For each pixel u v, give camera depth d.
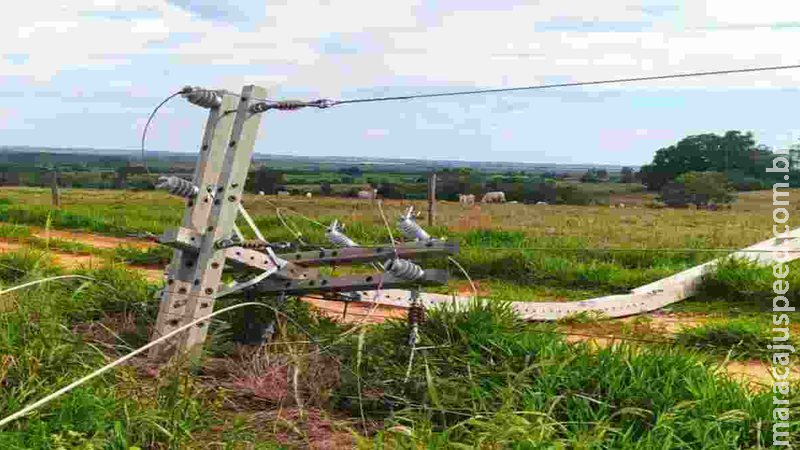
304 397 6.02
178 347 6.19
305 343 6.73
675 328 9.14
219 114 6.60
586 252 13.71
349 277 6.79
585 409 5.50
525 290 11.55
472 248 12.74
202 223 6.51
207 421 5.34
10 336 5.97
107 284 7.69
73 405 5.12
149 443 5.00
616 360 6.08
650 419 5.46
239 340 7.10
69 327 7.11
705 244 14.62
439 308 7.16
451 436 5.23
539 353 6.35
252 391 6.04
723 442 5.01
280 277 6.95
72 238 17.22
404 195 21.36
